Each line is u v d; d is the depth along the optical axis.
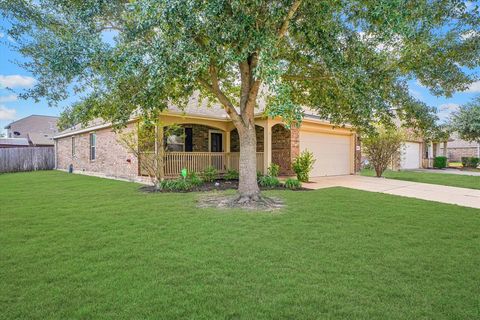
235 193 9.21
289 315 2.64
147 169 11.33
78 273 3.46
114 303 2.82
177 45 5.34
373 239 4.75
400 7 5.09
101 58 6.04
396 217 6.21
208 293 3.01
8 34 7.03
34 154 22.19
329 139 15.34
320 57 7.11
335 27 6.69
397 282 3.27
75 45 5.90
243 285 3.18
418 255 4.07
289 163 13.52
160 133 11.27
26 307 2.75
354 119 8.45
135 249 4.27
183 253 4.11
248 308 2.74
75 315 2.63
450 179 14.96
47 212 6.61
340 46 7.00
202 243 4.53
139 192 9.69
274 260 3.87
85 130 16.97
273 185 11.01
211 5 4.98
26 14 6.82
